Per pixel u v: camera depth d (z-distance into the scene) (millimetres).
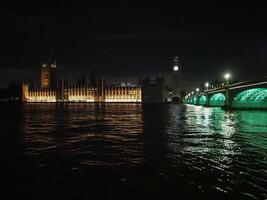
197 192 17516
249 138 39719
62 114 118875
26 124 68500
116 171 21984
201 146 33094
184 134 45031
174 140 38281
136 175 20938
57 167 23359
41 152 29969
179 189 17984
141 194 17250
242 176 20469
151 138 40719
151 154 28375
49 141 38312
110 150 30844
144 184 18969
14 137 42938
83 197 16891
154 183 19109
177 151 29891
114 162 24938
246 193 17312
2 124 68562
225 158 26188
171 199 16500
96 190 17938
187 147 32438
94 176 20750
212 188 18141
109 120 81375
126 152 29562
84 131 51375
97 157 27125
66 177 20609
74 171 22141
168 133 46562
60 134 46719
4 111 150500
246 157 26578
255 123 64062
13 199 16703
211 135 43406
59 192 17672
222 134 44500
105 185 18797
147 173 21406
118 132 49156
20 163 24859
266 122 66375
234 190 17797
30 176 20875
